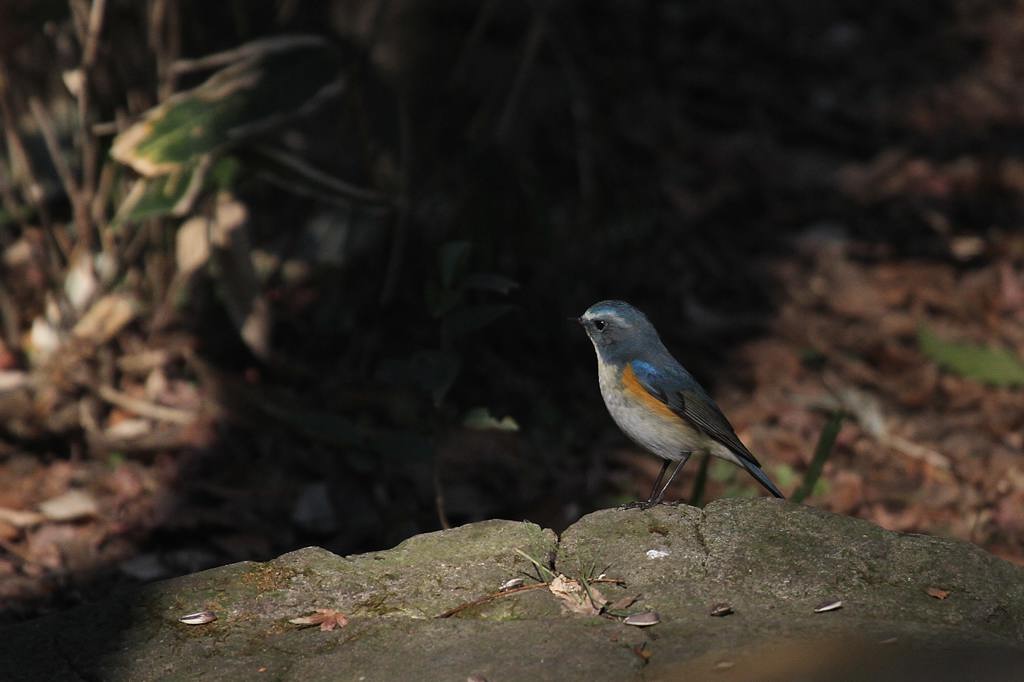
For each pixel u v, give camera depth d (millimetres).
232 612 6539
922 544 6848
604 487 11258
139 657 6230
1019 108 19109
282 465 11023
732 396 12836
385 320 12820
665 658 5965
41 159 13812
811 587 6574
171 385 11812
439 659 6066
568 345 12953
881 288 14781
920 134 18234
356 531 10383
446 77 15148
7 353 11906
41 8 11086
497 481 11094
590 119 16312
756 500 7309
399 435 10062
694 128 17547
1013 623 6363
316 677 6000
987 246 15594
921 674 5738
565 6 18234
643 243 14719
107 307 11797
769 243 15516
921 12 21609
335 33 12469
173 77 11594
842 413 9516
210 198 11648
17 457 10898
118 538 10008
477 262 12781
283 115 10930
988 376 13289
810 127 18031
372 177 12555
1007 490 11508
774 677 5742
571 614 6426
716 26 19891
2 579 9422
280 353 12430
